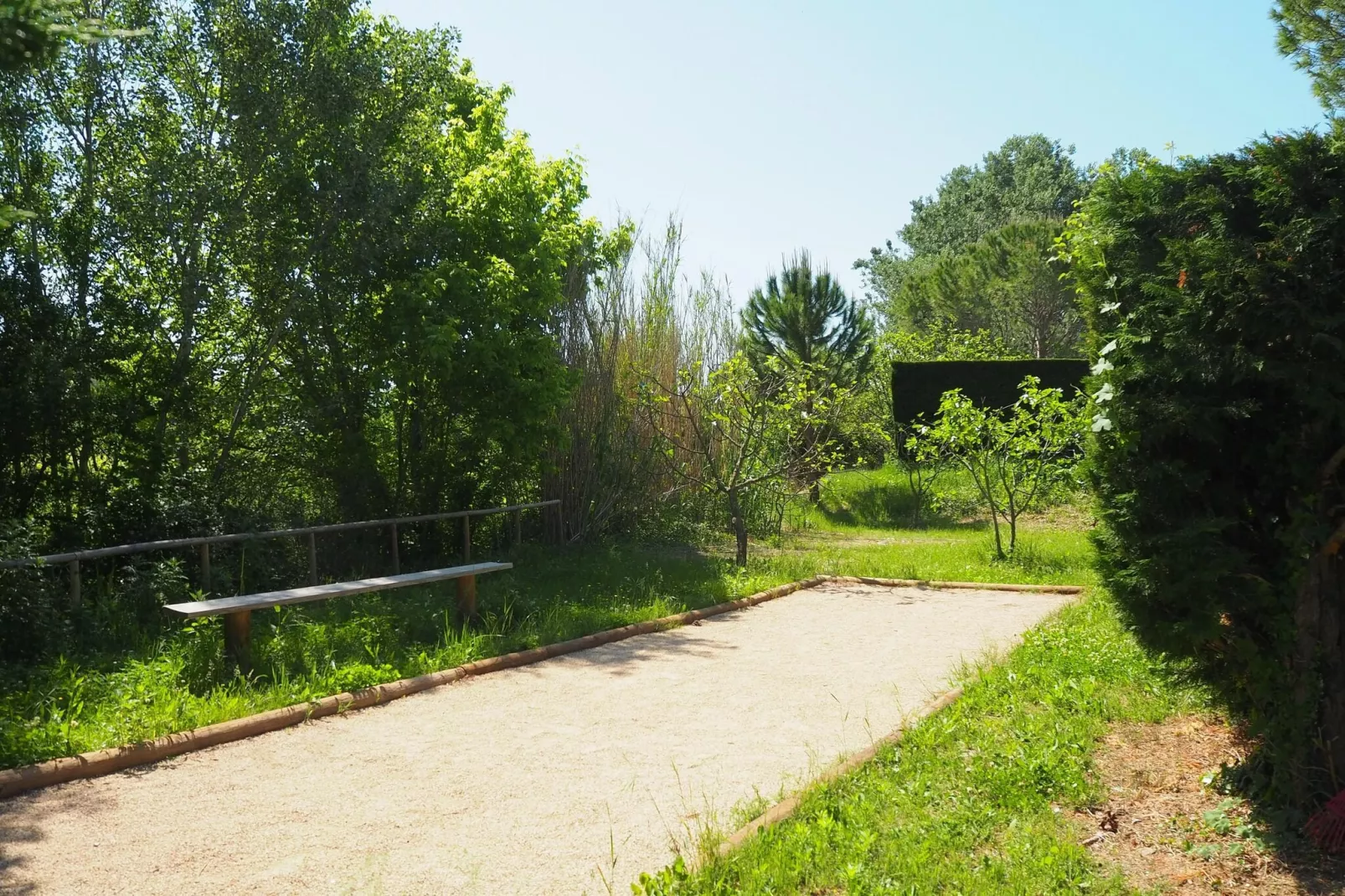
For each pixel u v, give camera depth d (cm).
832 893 369
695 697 678
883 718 621
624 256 1672
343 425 1246
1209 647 457
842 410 1711
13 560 734
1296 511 422
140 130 1096
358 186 1157
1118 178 480
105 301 1016
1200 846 408
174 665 666
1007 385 2144
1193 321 428
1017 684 650
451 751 559
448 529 1333
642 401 1558
